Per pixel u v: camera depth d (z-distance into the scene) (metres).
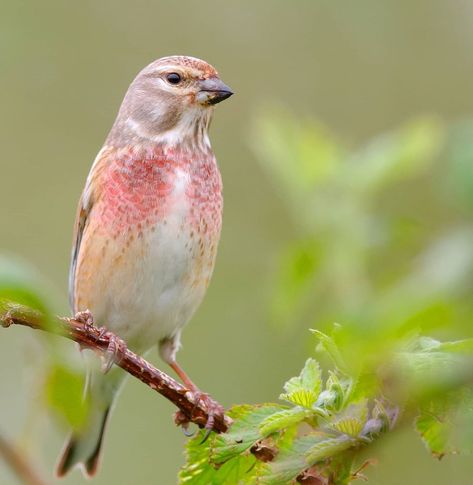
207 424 6.56
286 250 7.43
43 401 4.51
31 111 15.72
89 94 15.90
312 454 5.68
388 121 15.55
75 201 15.48
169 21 16.19
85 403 4.63
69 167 15.65
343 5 15.73
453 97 15.48
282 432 5.96
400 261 6.98
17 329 12.40
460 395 4.69
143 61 16.02
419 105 15.53
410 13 15.70
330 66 15.82
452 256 4.10
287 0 16.05
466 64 15.52
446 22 15.66
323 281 7.32
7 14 15.66
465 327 3.98
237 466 6.30
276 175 8.41
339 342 4.60
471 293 4.00
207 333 13.78
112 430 13.23
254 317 13.80
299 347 12.74
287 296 7.38
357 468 5.68
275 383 13.02
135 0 16.12
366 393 5.01
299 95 15.76
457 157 4.23
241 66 16.00
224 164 15.53
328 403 5.65
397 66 15.66
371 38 15.76
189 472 6.34
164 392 6.80
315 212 7.72
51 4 15.85
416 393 4.46
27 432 4.53
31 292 3.99
